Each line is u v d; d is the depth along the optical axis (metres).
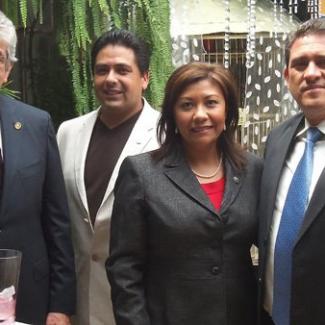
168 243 1.52
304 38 1.52
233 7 3.38
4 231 1.77
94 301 2.08
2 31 1.71
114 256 1.58
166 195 1.54
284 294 1.47
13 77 3.16
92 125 2.16
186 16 3.20
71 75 2.79
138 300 1.54
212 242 1.52
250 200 1.60
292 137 1.59
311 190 1.46
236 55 3.39
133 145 2.07
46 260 1.91
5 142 1.81
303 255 1.42
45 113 1.93
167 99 1.61
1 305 1.31
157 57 2.69
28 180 1.81
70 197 2.11
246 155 1.69
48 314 1.92
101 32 2.62
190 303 1.51
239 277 1.56
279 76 3.35
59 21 2.66
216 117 1.57
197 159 1.63
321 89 1.49
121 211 1.58
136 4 2.64
